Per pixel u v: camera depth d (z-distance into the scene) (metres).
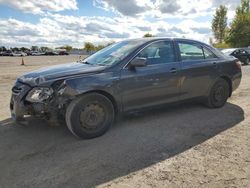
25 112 4.05
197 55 5.40
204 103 5.76
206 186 2.79
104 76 4.18
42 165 3.32
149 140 4.06
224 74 5.68
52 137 4.23
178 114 5.34
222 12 59.53
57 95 3.91
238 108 5.76
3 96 7.54
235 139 4.03
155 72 4.66
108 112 4.27
